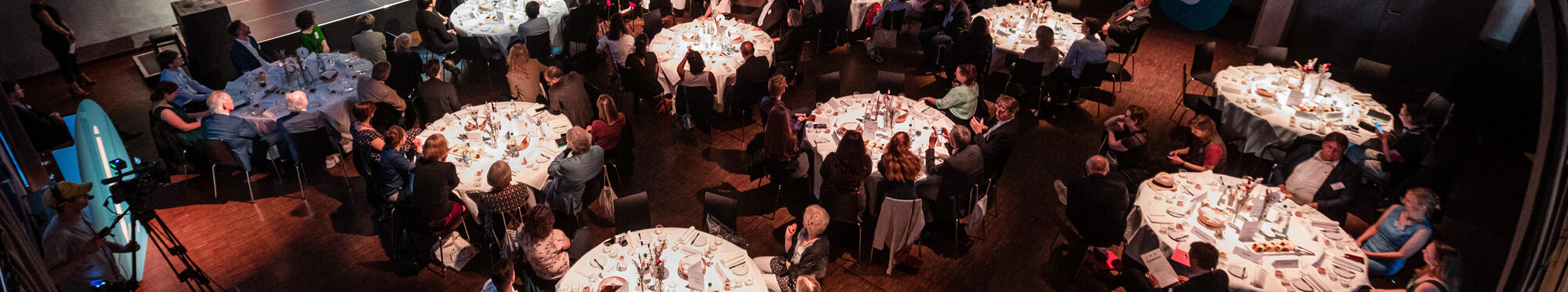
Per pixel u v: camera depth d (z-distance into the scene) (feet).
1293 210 18.78
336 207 23.11
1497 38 27.32
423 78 31.22
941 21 31.42
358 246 21.50
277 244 21.58
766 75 25.23
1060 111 28.19
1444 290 16.06
